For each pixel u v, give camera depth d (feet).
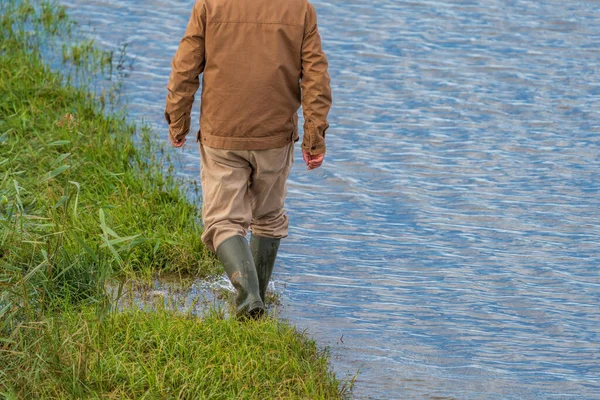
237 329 52.19
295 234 71.00
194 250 64.59
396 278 64.90
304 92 53.26
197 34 52.39
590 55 108.37
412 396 50.67
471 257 67.92
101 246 51.11
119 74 100.32
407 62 106.22
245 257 53.98
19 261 56.95
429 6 123.65
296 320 58.70
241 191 54.65
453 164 83.30
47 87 89.15
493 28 116.06
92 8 120.16
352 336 57.06
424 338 57.36
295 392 48.11
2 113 83.87
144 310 54.39
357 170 82.28
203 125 54.49
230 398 46.29
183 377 47.24
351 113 93.71
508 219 73.67
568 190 78.43
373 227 72.43
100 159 76.43
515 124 91.56
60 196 67.36
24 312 49.24
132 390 46.16
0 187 63.00
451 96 97.96
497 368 54.19
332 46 109.91
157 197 71.51
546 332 58.49
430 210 75.20
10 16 111.34
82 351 47.78
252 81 52.60
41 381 46.09
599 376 53.72
